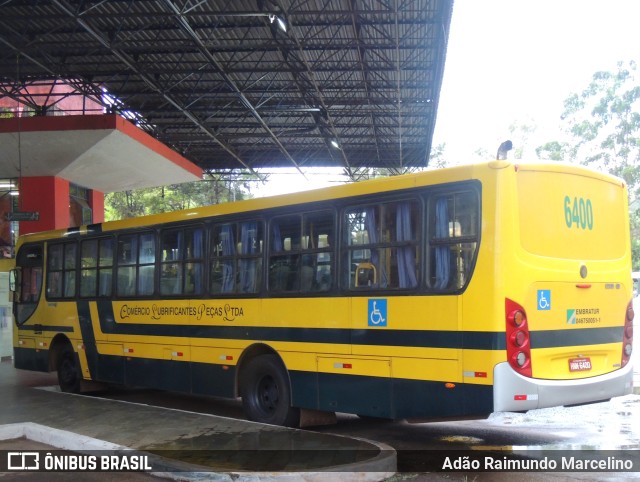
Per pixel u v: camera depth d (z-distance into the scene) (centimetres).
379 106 2180
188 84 1980
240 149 2797
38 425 788
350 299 732
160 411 877
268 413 833
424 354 656
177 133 2533
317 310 766
